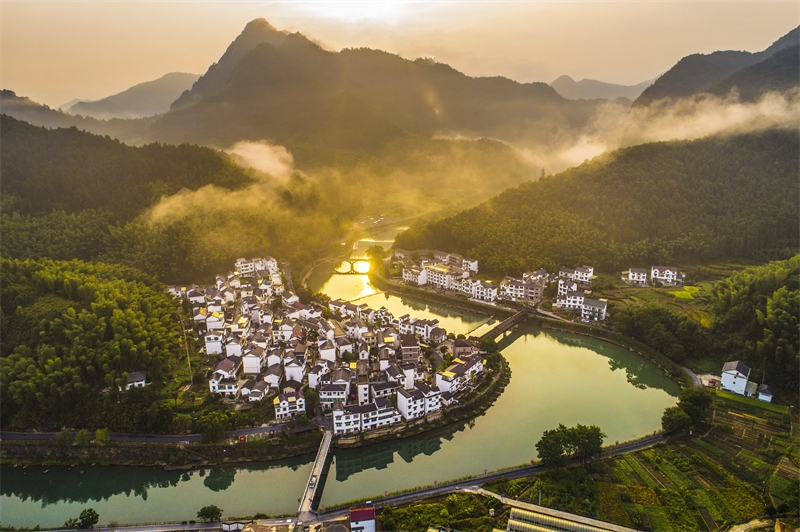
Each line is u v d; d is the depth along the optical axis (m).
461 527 141.12
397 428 191.62
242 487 168.75
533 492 154.50
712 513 146.00
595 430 168.88
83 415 190.38
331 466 179.62
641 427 195.88
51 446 181.50
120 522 153.12
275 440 181.50
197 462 176.62
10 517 158.12
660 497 152.50
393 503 153.25
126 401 193.25
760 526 141.12
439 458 180.75
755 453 173.00
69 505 164.62
